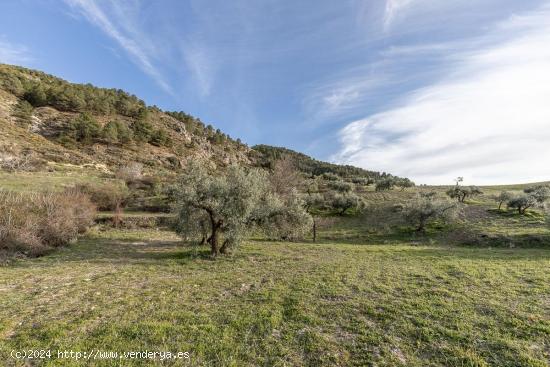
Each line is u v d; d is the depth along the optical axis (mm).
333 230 37375
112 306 8766
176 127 125125
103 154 73000
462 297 9328
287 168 52750
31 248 16641
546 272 12508
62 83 117875
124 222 29891
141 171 58469
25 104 77312
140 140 92750
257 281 11859
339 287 10680
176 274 13180
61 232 19625
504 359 5879
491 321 7512
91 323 7539
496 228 31891
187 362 5762
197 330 7086
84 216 24719
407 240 31562
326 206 48562
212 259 16516
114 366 5559
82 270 13578
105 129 81812
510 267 13625
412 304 8836
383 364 5801
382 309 8500
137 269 14000
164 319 7766
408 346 6465
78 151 68312
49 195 22250
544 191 42844
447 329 7105
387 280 11609
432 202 35281
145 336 6742
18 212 18109
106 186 36844
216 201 16812
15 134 60938
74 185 34625
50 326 7180
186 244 22094
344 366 5766
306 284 11172
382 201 52281
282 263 15641
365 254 18812
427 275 12250
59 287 10758
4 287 10617
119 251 18875
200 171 17688
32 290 10352
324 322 7684
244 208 17250
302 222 19969
